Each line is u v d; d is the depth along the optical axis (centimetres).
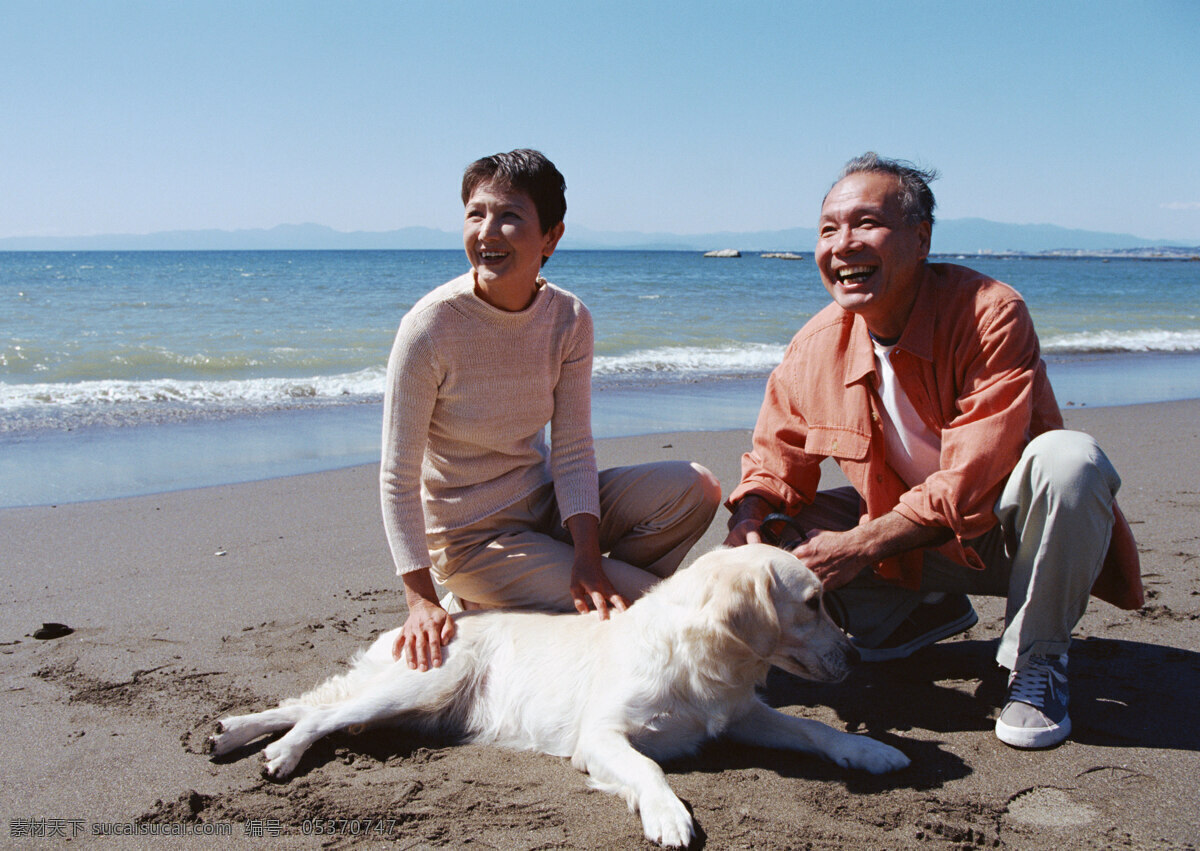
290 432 776
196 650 340
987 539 298
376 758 270
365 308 1991
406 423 299
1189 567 414
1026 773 250
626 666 266
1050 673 269
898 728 283
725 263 8144
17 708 291
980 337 276
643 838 221
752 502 324
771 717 276
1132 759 255
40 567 432
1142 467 623
